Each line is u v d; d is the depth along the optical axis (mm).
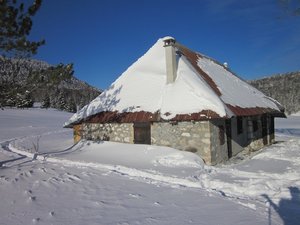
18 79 9930
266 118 21188
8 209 6398
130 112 14727
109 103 16281
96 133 16109
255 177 9406
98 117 15773
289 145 19094
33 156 13008
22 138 25984
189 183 8688
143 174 9680
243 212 6309
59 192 7480
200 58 20125
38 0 9523
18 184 8016
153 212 6285
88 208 6473
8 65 9797
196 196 7363
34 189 7645
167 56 14945
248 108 16203
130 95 15828
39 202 6789
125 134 14961
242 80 23656
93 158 12289
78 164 10852
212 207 6605
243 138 17312
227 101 14680
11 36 9281
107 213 6211
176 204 6777
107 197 7207
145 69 16906
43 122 47062
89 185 8125
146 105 14625
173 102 13742
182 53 17688
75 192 7516
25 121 46562
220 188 8383
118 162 11477
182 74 14867
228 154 14906
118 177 9055
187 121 13055
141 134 14469
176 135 13344
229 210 6422
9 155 14234
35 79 9938
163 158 12031
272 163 12148
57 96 83812
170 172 9898
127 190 7781
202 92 13383
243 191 8055
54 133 31297
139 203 6820
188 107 13094
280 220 5887
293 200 7086
